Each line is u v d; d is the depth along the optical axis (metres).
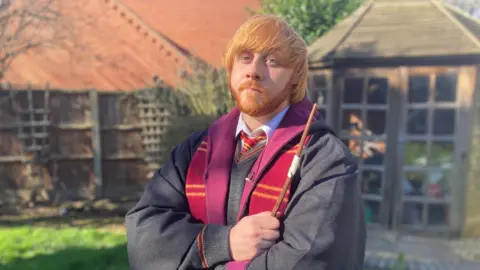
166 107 5.38
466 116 3.59
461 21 3.65
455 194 3.66
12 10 5.90
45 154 5.69
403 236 3.71
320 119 1.11
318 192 0.95
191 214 1.09
